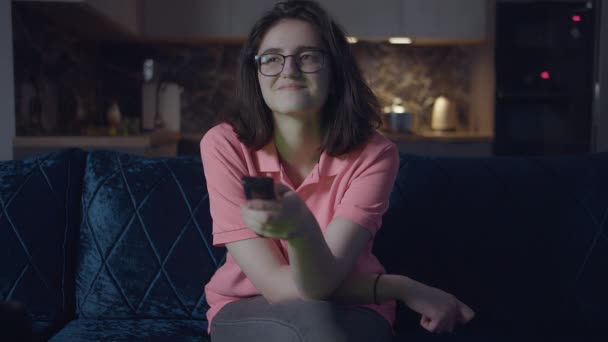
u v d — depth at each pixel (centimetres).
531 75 421
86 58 409
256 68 115
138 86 448
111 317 140
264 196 78
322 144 115
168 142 362
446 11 438
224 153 113
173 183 146
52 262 141
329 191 114
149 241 142
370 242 118
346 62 114
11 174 147
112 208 144
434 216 143
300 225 81
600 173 149
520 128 425
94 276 141
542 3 415
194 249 141
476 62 461
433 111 472
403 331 135
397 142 416
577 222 143
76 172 152
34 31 297
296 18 111
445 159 153
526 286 141
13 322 55
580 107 417
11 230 141
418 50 473
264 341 91
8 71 263
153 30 414
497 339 130
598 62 404
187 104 459
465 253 142
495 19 418
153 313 140
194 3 417
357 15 433
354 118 114
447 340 129
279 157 118
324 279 91
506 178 147
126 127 320
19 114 274
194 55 457
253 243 102
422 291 100
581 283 140
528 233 143
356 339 88
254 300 104
